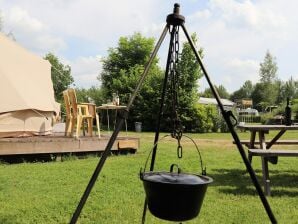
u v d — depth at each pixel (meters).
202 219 3.50
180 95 20.52
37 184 4.81
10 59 8.05
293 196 4.52
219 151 9.43
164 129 19.70
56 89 36.16
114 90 27.50
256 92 62.22
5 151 6.66
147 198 2.51
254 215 3.65
